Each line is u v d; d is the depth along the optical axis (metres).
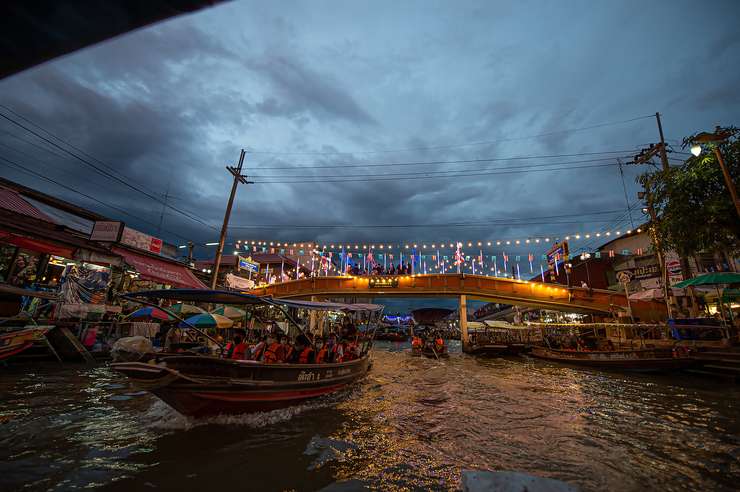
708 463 6.36
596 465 6.26
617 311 28.00
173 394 7.25
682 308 21.92
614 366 18.06
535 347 25.58
